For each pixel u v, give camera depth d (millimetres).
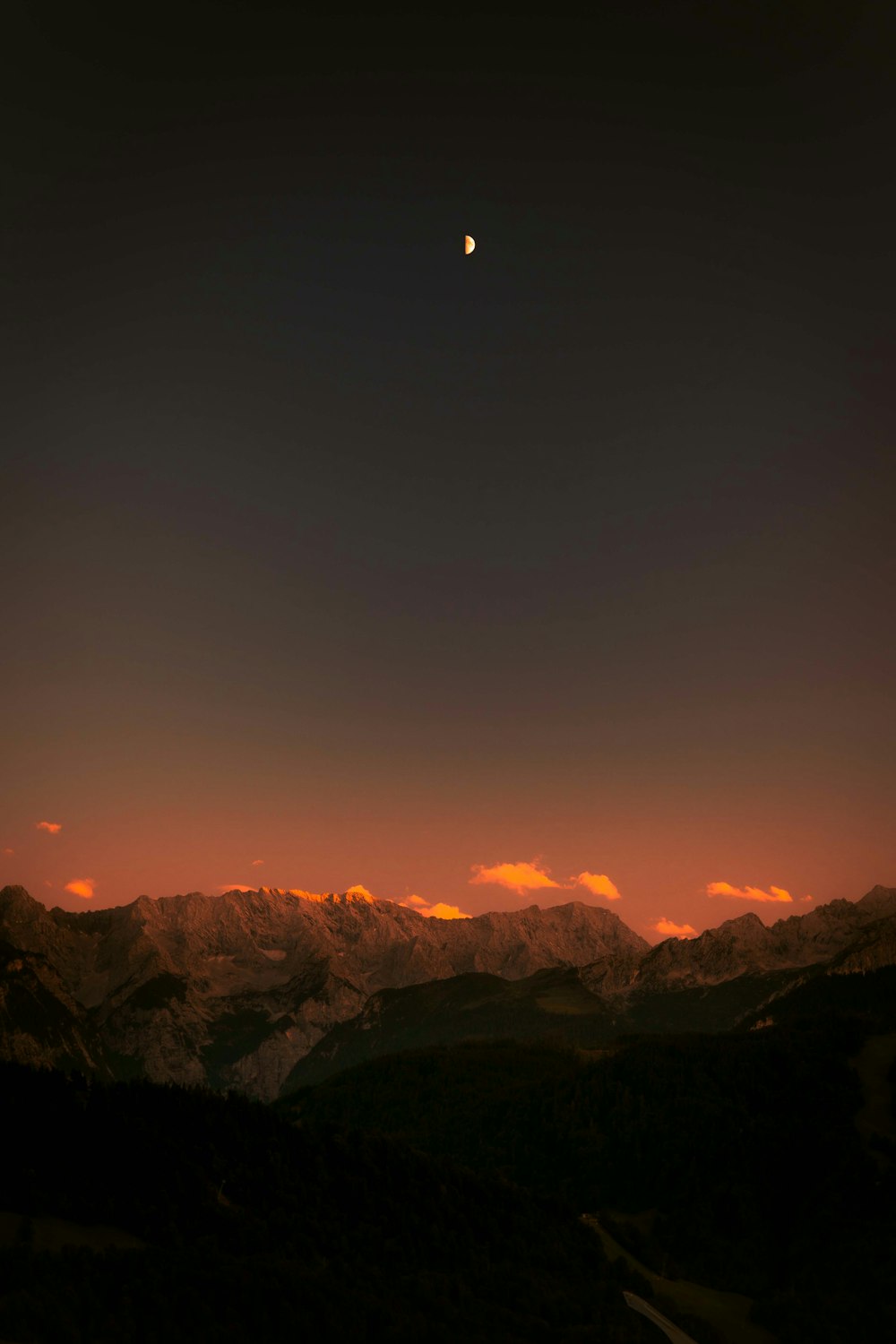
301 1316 154125
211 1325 147000
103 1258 155125
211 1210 181375
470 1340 164500
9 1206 165625
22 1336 133875
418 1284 178375
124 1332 140625
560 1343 171875
